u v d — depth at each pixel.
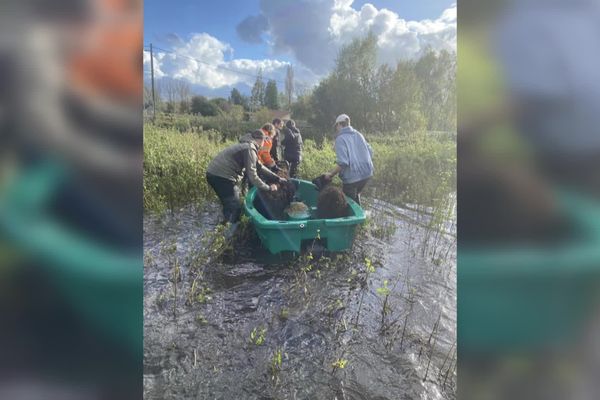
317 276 2.92
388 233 3.70
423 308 2.59
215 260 3.10
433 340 2.30
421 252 3.33
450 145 4.54
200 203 4.28
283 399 1.89
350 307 2.60
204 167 4.38
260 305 2.60
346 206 3.33
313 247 3.19
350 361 2.13
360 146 3.81
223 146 4.62
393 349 2.21
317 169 4.82
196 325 2.37
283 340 2.29
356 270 3.05
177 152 4.40
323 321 2.46
